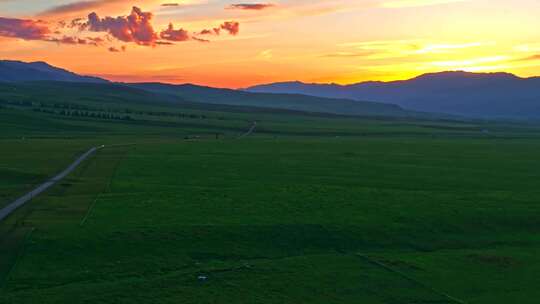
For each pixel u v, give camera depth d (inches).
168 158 5275.6
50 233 2319.1
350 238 2492.6
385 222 2706.7
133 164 4746.6
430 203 3152.1
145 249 2212.1
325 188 3624.5
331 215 2802.7
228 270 2032.5
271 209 2906.0
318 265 2123.5
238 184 3811.5
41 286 1827.0
